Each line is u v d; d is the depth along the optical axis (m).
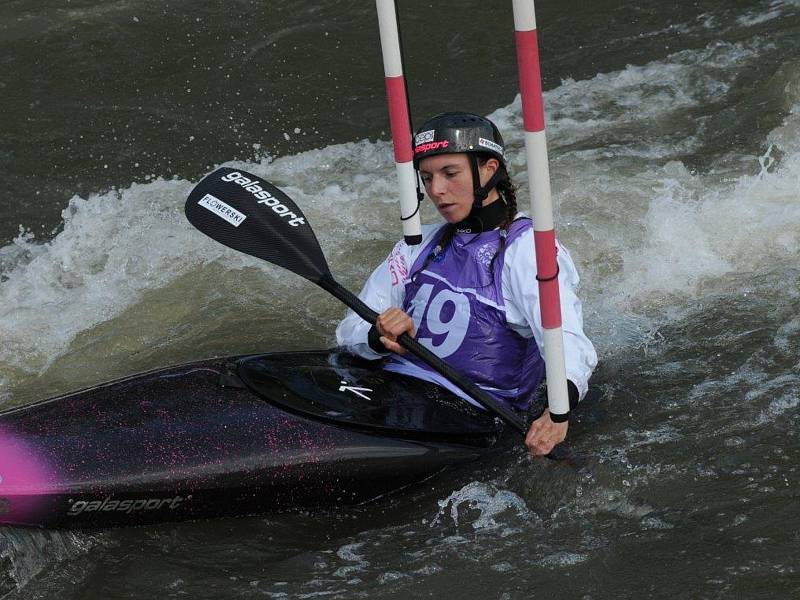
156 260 20.55
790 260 18.52
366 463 12.84
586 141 24.70
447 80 28.62
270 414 13.05
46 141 26.31
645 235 19.73
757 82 26.52
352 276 19.69
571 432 14.12
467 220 13.28
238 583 11.79
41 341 18.31
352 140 26.12
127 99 28.19
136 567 12.09
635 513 12.35
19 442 12.34
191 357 17.55
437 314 13.48
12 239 22.59
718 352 15.98
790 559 11.15
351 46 30.38
